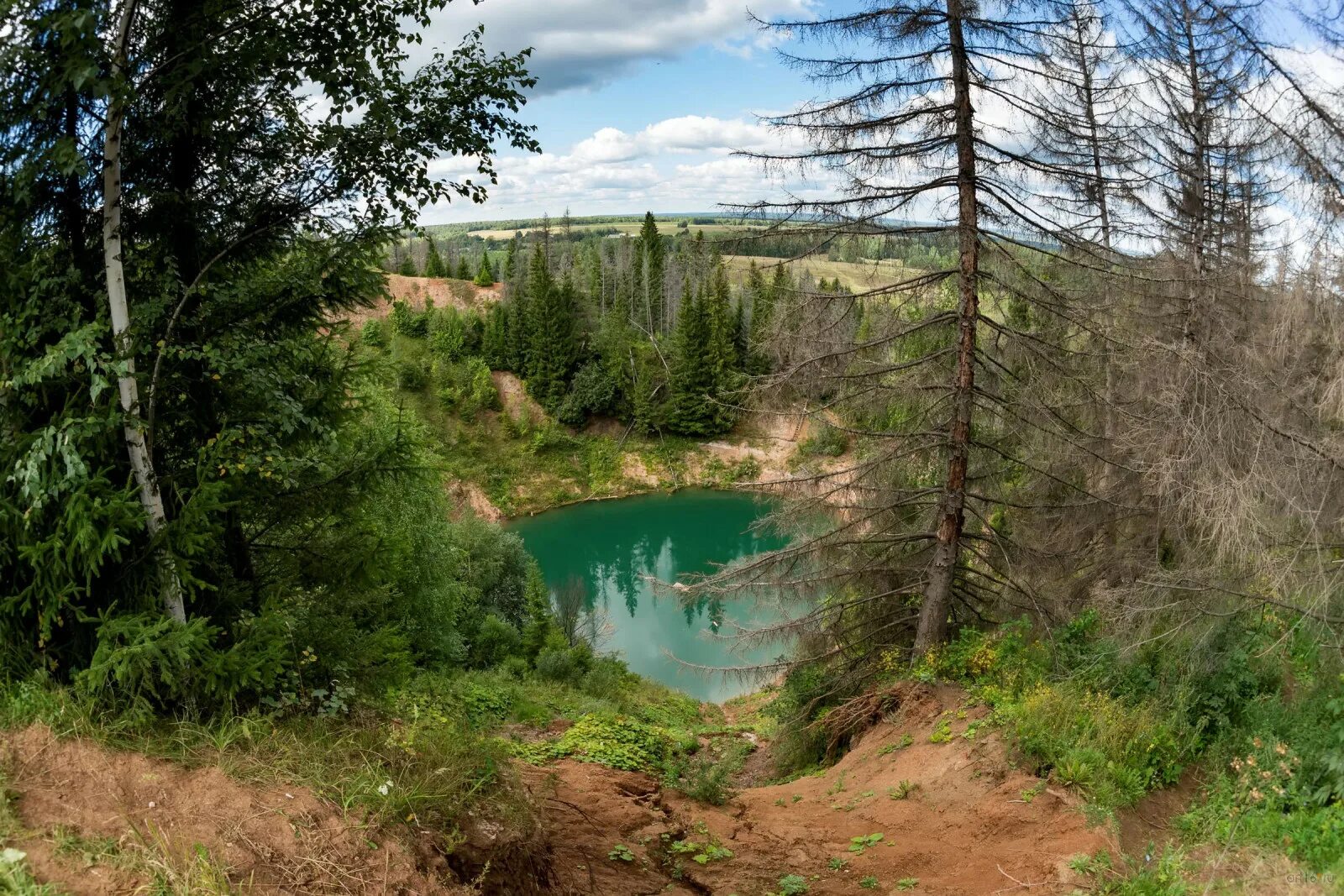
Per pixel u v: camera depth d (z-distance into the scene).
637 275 66.25
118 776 4.08
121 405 5.21
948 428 11.58
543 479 58.56
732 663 22.02
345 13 5.82
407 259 85.75
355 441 7.65
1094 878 5.87
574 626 30.17
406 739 5.54
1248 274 12.23
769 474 56.94
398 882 4.07
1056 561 11.91
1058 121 10.41
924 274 10.79
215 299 5.84
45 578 4.75
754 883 6.65
